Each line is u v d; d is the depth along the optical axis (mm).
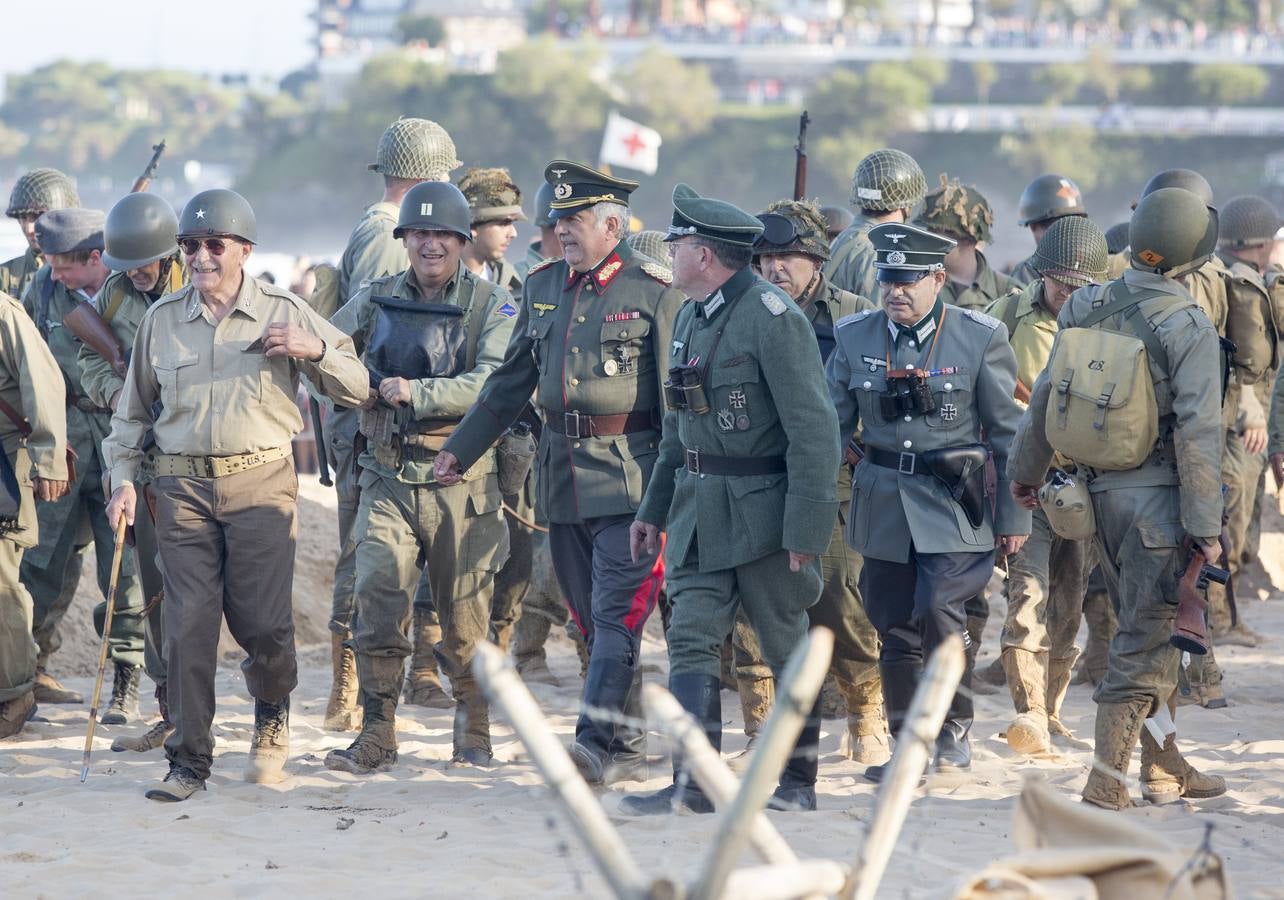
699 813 12742
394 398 14227
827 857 11406
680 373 12539
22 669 16297
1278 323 20000
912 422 13742
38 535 16875
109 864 11484
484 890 10727
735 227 12406
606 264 13695
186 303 13656
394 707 15008
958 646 7543
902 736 7484
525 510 17562
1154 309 12578
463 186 18641
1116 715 12758
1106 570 13062
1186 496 12203
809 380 12188
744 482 12477
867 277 16969
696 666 12547
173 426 13484
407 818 12945
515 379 14203
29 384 15477
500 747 15836
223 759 15352
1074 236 15859
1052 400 12602
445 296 14984
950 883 8055
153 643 16016
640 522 13180
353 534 14930
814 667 6566
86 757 14172
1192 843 11836
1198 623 12234
